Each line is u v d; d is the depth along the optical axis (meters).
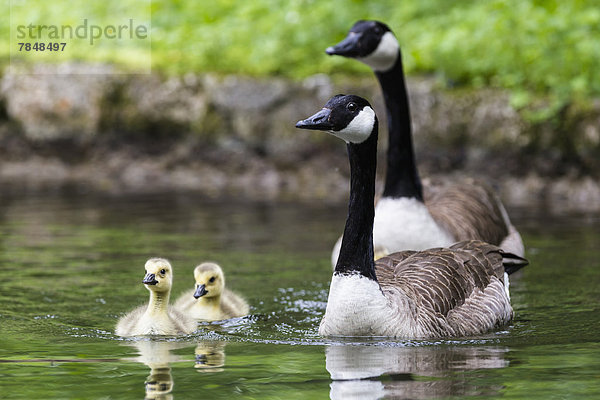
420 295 9.27
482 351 8.52
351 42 12.38
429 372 7.75
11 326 9.70
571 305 10.65
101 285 11.71
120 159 23.50
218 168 22.97
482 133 21.34
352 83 22.31
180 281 12.12
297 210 18.06
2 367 8.01
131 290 11.45
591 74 21.11
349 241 9.17
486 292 9.80
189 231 15.68
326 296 11.35
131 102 23.58
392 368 7.89
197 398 7.04
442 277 9.55
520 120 21.02
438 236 11.72
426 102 21.69
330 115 9.05
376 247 11.59
